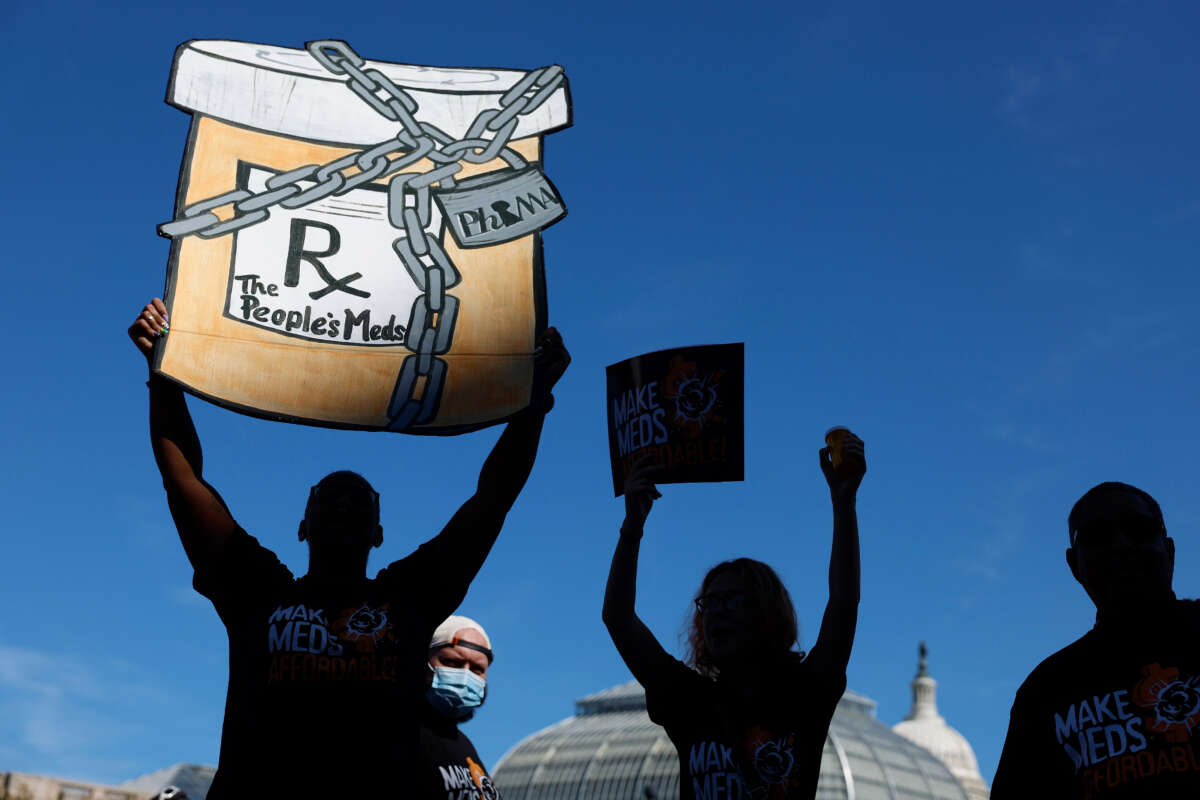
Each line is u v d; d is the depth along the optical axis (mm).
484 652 9633
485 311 8250
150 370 7773
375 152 8469
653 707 7551
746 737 7258
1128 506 6578
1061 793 6406
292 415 7922
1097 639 6508
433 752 9070
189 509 7598
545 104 8664
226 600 7480
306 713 7086
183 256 8039
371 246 8312
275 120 8422
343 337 8133
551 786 104000
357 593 7438
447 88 8672
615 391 8281
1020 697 6645
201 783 51906
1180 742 6090
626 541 7871
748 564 7672
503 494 7762
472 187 8477
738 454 7871
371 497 7645
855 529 7520
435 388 8078
